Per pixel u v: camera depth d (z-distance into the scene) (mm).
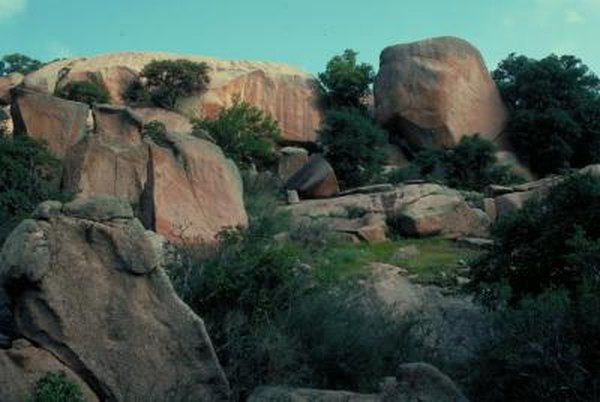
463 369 10109
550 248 11398
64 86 37375
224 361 9281
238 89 39031
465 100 35438
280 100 39219
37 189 16219
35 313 8195
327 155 30266
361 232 19234
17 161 17000
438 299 13398
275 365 9055
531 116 34719
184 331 8547
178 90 38125
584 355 8367
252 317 9805
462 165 30078
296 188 25875
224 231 12398
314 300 10250
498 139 35719
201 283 9984
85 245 8438
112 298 8391
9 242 8297
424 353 10422
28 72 50844
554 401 8219
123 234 8523
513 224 12016
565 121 34250
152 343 8414
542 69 35875
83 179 17750
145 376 8312
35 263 8148
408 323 10781
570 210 11570
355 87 39438
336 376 9523
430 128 34812
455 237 19875
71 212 8523
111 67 39219
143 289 8523
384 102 36000
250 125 35500
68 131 20703
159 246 11656
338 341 9641
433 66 35625
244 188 23734
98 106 19047
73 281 8305
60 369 8062
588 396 8047
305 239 18203
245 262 10156
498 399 8852
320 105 39656
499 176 29734
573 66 36750
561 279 11336
